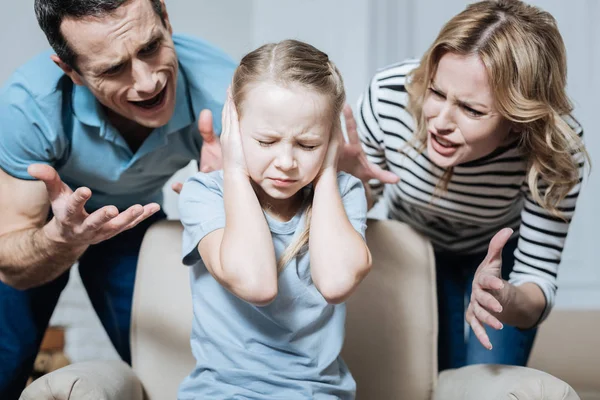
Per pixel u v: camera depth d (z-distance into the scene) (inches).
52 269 59.9
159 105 56.9
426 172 62.8
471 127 53.1
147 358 58.4
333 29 122.3
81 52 53.6
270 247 47.4
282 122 46.4
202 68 65.6
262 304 46.8
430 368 59.7
